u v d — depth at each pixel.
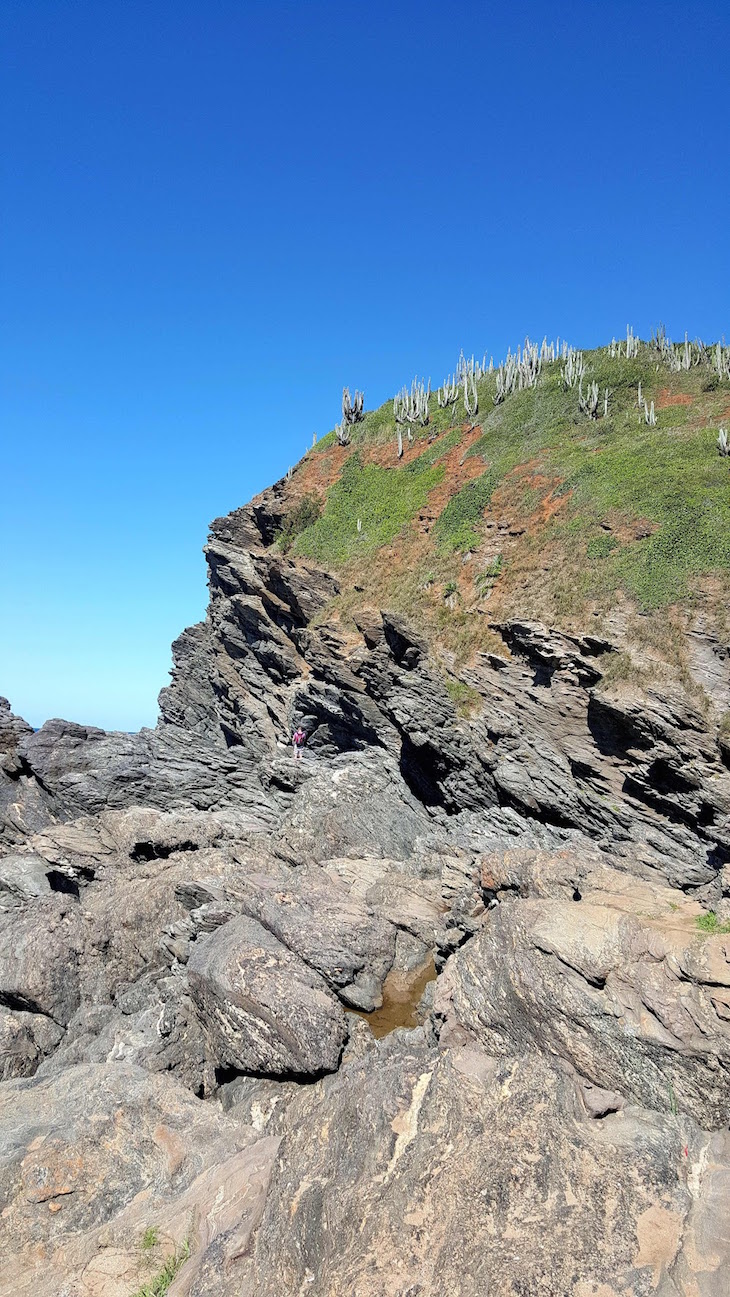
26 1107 16.36
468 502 44.47
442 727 34.88
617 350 56.78
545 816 30.80
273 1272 10.75
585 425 47.59
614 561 33.66
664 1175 11.17
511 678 33.47
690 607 29.80
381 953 23.86
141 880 29.02
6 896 31.27
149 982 23.69
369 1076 13.91
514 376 57.72
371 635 39.12
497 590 37.31
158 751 41.94
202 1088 19.03
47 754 41.09
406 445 57.19
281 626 51.50
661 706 27.38
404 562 44.66
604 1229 10.25
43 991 23.02
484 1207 10.68
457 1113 12.33
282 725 49.91
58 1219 13.45
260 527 57.94
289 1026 18.12
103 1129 15.32
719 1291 9.32
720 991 14.41
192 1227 12.41
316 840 32.72
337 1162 12.18
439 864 29.88
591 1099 13.12
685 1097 14.10
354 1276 10.05
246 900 24.56
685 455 38.72
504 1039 16.69
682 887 25.64
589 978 15.91
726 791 25.69
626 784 28.67
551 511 39.53
